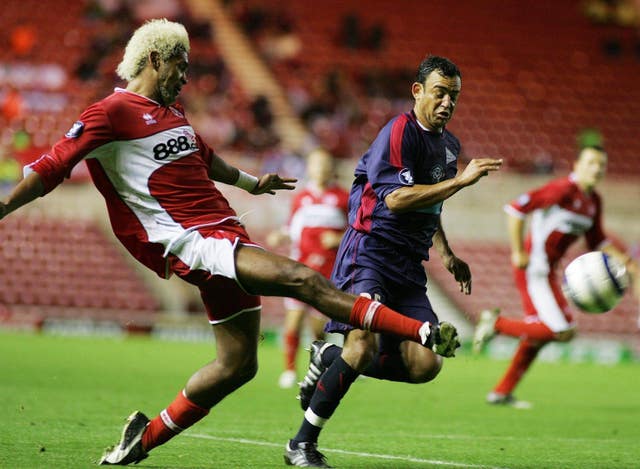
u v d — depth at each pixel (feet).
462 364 216.13
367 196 72.02
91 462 65.41
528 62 366.43
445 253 75.10
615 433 97.66
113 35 317.63
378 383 155.22
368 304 57.41
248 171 282.77
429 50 362.12
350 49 354.13
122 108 59.93
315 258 151.84
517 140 336.08
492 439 88.94
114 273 261.03
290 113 319.06
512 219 123.24
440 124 69.97
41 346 201.36
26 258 259.80
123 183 60.44
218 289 60.08
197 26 337.52
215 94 313.94
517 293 280.10
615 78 367.45
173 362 176.35
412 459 72.54
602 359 249.55
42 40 316.19
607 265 79.20
